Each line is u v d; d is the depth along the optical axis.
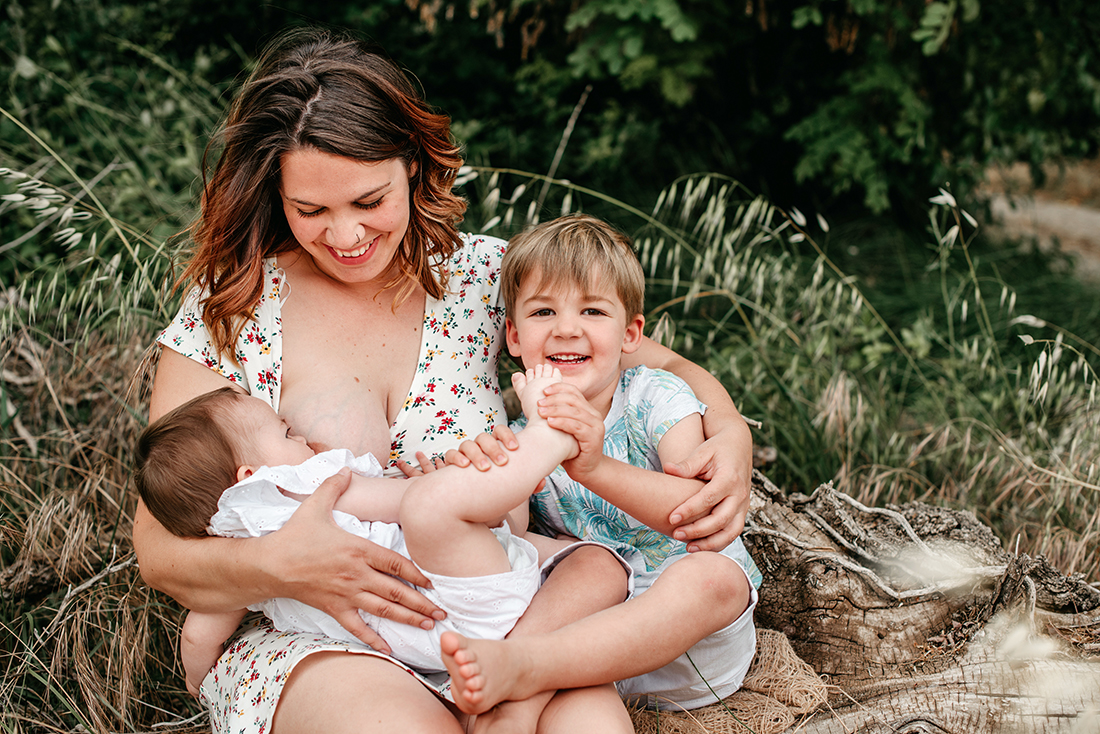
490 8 4.32
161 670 2.14
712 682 1.77
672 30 3.70
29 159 3.62
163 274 2.53
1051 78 4.39
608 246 1.79
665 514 1.60
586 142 4.58
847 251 4.71
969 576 1.93
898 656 1.90
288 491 1.55
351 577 1.44
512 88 4.90
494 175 2.86
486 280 1.91
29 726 1.92
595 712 1.43
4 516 2.26
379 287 1.78
